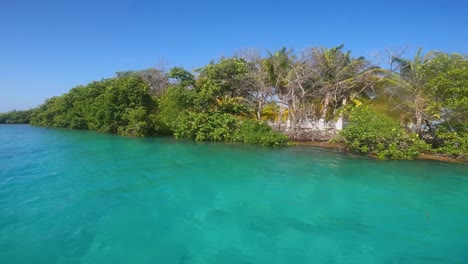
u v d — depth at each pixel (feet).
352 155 51.60
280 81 86.22
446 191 30.99
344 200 27.58
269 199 27.37
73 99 116.16
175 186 30.58
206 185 31.19
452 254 18.26
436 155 53.67
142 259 16.78
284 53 90.63
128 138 72.43
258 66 89.71
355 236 20.35
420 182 34.40
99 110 84.94
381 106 78.95
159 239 19.25
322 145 65.05
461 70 48.03
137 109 78.07
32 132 89.97
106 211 23.57
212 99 78.23
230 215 23.45
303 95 78.13
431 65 54.90
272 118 92.68
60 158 44.60
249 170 38.42
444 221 23.20
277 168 39.99
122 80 87.30
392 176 36.94
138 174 35.09
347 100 88.69
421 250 18.69
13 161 42.11
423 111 56.70
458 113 51.08
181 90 74.64
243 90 90.68
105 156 46.62
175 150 53.31
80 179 32.53
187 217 22.85
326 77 85.76
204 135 67.26
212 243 18.90
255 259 17.17
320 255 17.78
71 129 105.09
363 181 34.30
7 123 152.97
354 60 86.07
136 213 23.32
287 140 64.08
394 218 23.63
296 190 30.22
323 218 23.32
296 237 19.99
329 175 36.78
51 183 30.89
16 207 24.02
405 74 74.13
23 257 16.65
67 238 19.01
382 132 49.44
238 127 67.92
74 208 24.03
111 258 16.76
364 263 17.08
